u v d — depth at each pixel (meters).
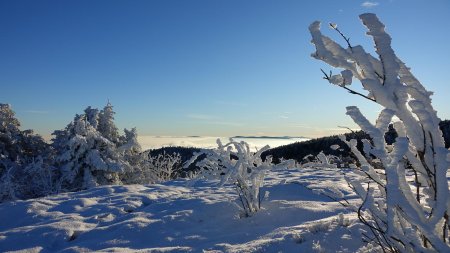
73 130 16.28
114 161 16.19
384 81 1.91
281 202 6.21
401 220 2.18
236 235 4.84
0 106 16.61
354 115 1.87
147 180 18.53
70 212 7.73
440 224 2.07
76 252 5.05
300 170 12.61
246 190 5.98
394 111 1.84
